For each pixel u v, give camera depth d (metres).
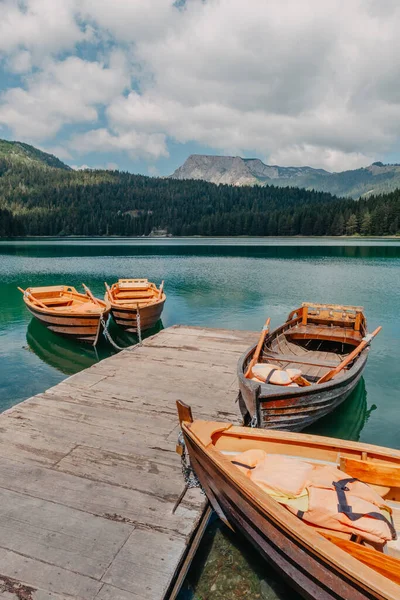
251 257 52.75
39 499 4.81
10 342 14.95
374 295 25.17
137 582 3.74
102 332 14.05
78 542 4.18
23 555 4.02
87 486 5.06
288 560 3.66
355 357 9.19
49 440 6.13
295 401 6.48
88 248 74.19
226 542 4.85
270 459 4.52
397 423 8.67
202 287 28.11
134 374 9.09
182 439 5.02
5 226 127.88
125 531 4.34
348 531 3.66
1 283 29.56
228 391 8.14
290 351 10.88
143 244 90.50
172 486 5.10
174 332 13.09
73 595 3.61
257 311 20.67
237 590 4.21
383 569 3.33
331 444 4.66
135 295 17.36
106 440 6.16
